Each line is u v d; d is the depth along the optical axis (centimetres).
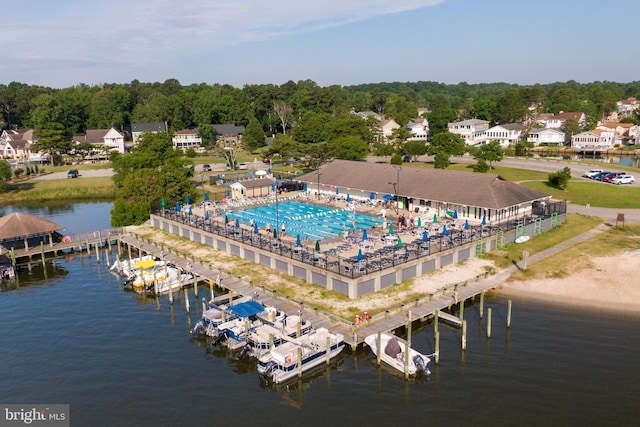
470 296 4578
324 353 3738
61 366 3850
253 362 3884
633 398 3250
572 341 3984
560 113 19012
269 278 5138
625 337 4025
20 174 12375
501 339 4047
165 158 10506
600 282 4944
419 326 4297
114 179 10550
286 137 13475
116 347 4138
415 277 5022
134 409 3297
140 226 7631
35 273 6028
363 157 11975
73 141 16475
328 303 4475
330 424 3098
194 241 6675
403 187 7319
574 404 3206
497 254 5634
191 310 4859
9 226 6338
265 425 3108
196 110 19800
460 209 6656
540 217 6462
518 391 3359
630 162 13400
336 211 7531
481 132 17562
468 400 3284
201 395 3441
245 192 8825
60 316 4778
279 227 6619
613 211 7538
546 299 4706
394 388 3456
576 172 10762
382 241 5744
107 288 5500
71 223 8544
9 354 4050
